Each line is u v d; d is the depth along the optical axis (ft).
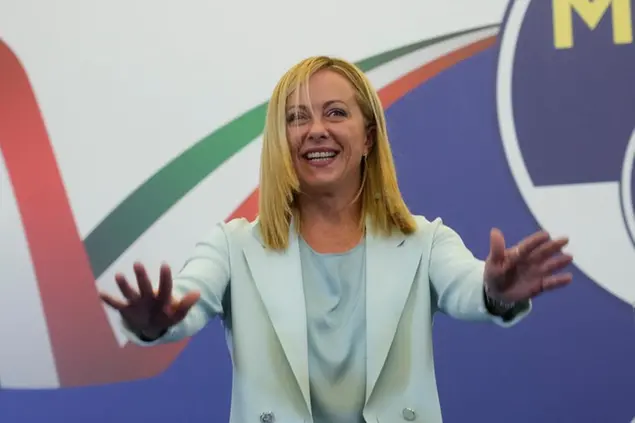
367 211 5.86
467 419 9.70
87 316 9.95
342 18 10.15
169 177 10.04
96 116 10.14
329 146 5.64
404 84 10.07
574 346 9.75
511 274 4.70
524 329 9.78
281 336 5.36
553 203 9.84
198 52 10.18
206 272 5.55
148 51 10.19
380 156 5.84
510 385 9.73
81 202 10.05
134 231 10.00
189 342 9.91
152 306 4.65
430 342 5.52
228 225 6.03
